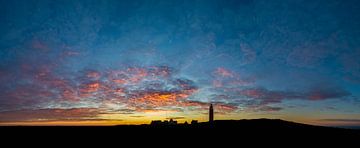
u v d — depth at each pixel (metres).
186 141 25.20
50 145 22.62
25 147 21.80
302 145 23.03
